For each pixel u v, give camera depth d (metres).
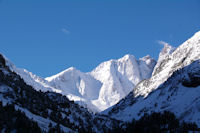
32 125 155.25
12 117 154.50
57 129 174.00
